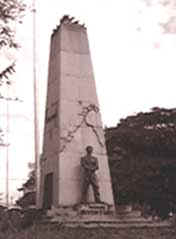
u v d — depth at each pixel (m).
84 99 22.41
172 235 18.20
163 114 40.62
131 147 39.38
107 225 18.52
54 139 21.88
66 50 22.84
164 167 37.59
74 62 22.80
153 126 40.59
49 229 17.66
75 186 20.84
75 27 23.53
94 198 20.81
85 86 22.62
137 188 37.66
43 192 22.33
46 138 22.89
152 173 37.53
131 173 37.91
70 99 22.09
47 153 22.44
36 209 20.84
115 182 37.97
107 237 16.84
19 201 43.78
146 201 37.66
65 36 23.08
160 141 39.06
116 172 38.16
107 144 39.66
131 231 18.22
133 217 19.89
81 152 21.50
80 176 21.05
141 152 39.34
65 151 21.17
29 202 40.84
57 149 21.30
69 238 16.42
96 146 22.03
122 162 38.56
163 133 39.22
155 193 37.56
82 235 16.81
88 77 22.84
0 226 18.56
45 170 22.39
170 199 37.59
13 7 13.01
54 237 16.41
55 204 20.59
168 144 38.94
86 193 20.56
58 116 21.75
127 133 39.31
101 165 21.92
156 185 37.50
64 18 23.48
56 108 22.16
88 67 23.05
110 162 38.69
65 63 22.59
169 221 20.34
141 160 38.44
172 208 37.69
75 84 22.45
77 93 22.34
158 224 19.50
